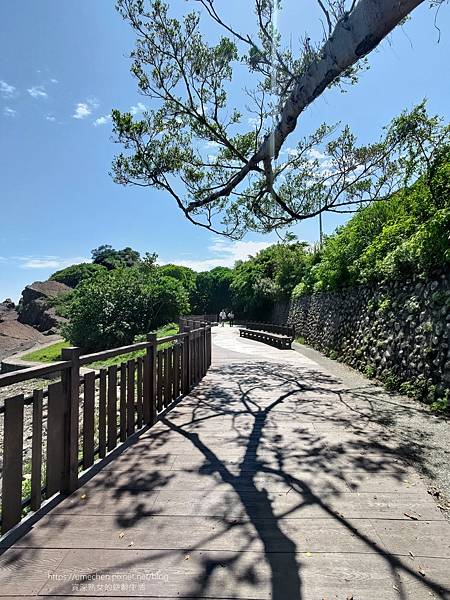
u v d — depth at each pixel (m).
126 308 20.12
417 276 5.64
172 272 41.56
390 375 6.01
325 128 6.40
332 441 3.43
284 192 6.70
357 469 2.82
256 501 2.35
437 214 4.81
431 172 5.07
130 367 3.58
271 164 5.51
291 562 1.76
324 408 4.61
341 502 2.33
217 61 5.61
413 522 2.11
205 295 38.78
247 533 2.00
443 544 1.90
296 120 3.97
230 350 11.83
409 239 5.89
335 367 8.16
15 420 2.02
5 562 1.77
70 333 19.91
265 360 9.34
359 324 8.16
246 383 6.32
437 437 3.52
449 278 4.81
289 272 20.47
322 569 1.71
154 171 6.01
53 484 2.36
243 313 29.08
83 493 2.46
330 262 10.21
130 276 22.77
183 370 5.48
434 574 1.68
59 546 1.89
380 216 8.18
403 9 2.28
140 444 3.38
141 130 5.71
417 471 2.79
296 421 4.07
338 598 1.54
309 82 3.29
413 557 1.80
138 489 2.51
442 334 4.72
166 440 3.49
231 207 7.05
